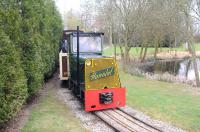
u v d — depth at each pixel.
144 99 13.90
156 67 35.72
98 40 14.70
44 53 15.77
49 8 19.50
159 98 14.20
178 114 11.09
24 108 11.80
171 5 21.39
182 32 21.47
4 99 8.29
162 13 22.69
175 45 46.59
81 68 12.52
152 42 44.50
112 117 10.81
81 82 12.56
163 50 56.41
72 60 14.54
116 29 31.12
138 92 15.96
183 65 39.41
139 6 28.69
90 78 11.62
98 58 11.74
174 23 21.52
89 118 10.81
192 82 21.58
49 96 14.54
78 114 11.33
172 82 21.34
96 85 11.73
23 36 11.69
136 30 31.05
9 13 9.56
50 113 11.09
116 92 11.84
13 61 9.12
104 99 11.44
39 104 12.65
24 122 9.78
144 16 29.17
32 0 12.71
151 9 28.11
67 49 15.85
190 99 14.06
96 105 11.48
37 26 13.88
